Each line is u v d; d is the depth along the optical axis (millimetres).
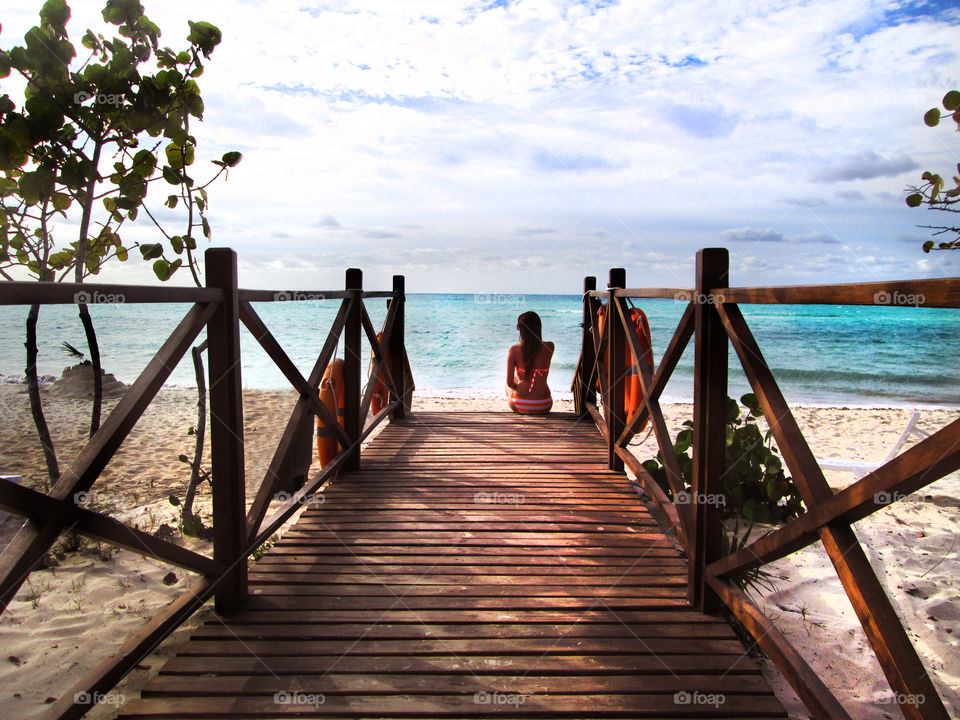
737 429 4082
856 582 1405
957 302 1085
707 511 2494
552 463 4844
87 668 2361
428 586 2754
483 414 6934
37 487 3926
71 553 3443
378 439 5664
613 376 4547
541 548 3199
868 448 7234
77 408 6957
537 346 6766
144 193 3578
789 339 24484
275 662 2148
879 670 2490
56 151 3279
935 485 5172
